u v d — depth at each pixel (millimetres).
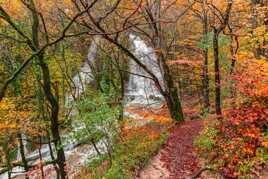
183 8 20859
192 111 23906
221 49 17859
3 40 15055
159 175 9586
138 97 31547
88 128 10367
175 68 27656
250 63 10992
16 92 16719
